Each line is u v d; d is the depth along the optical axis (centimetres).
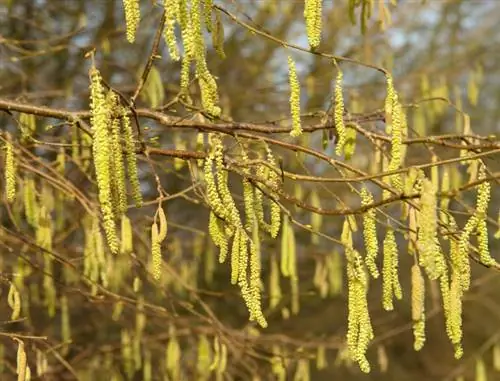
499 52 1047
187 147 562
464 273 315
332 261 629
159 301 630
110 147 304
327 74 731
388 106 335
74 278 565
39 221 462
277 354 557
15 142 450
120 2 761
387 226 330
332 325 994
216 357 519
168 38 287
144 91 547
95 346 669
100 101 289
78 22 745
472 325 1102
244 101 800
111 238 291
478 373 671
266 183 321
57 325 756
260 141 378
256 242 342
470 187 307
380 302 977
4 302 646
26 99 588
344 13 820
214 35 354
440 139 363
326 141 399
